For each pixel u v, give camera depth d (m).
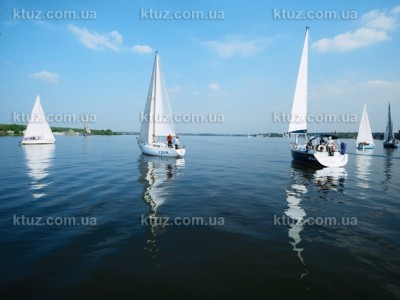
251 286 5.33
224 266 6.10
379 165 26.39
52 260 6.29
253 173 20.48
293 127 28.19
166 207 10.89
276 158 33.78
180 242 7.40
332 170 22.38
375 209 10.79
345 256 6.59
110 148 51.34
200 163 27.19
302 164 26.17
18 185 15.08
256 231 8.28
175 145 32.38
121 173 19.84
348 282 5.45
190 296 5.01
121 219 9.30
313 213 10.22
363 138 52.94
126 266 6.05
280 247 7.10
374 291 5.17
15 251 6.75
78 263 6.16
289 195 13.22
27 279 5.50
